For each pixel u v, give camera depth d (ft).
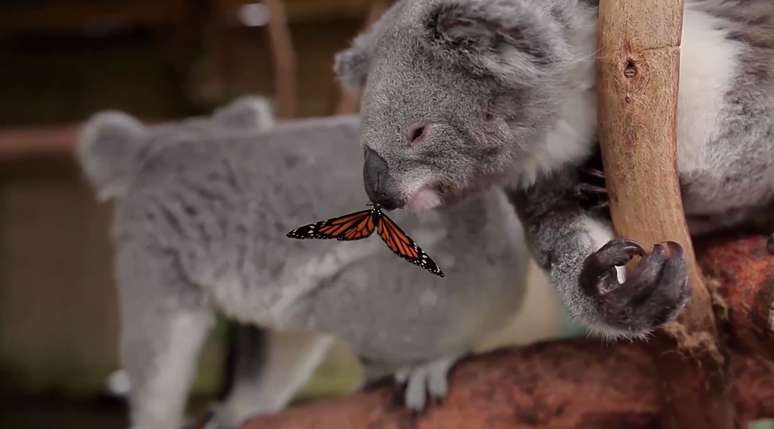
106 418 9.03
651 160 2.55
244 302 3.62
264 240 3.57
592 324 2.64
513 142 2.75
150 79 10.23
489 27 2.66
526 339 4.83
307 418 3.38
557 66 2.71
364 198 3.48
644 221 2.58
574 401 3.08
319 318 3.55
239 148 3.71
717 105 2.75
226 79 9.52
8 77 10.32
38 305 10.38
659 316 2.51
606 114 2.59
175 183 3.71
